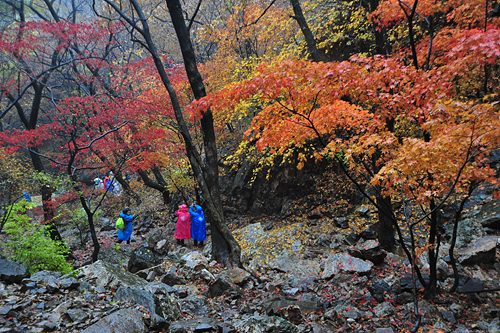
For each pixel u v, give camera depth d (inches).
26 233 243.3
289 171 467.2
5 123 852.6
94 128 385.1
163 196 609.9
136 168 403.5
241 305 209.8
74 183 355.3
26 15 577.0
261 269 291.6
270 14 434.6
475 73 212.5
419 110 158.4
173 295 211.2
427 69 190.1
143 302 159.2
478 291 180.9
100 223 613.9
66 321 135.2
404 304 189.3
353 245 313.9
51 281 171.8
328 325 165.9
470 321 169.2
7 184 311.3
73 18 634.8
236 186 506.9
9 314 133.6
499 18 185.2
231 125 571.2
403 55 217.9
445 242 280.7
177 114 317.1
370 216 366.3
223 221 310.0
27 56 378.6
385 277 230.4
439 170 161.6
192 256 280.7
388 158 182.1
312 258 307.9
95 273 191.9
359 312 182.1
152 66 378.6
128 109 354.6
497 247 248.2
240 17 491.8
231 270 258.2
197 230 425.7
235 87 165.2
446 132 138.4
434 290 191.0
